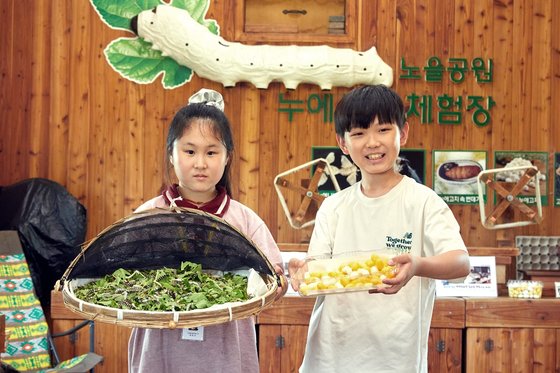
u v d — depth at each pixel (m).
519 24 4.39
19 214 4.09
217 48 4.25
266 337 3.84
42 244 4.10
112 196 4.40
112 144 4.39
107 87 4.39
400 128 2.08
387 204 2.06
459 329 3.84
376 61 4.29
